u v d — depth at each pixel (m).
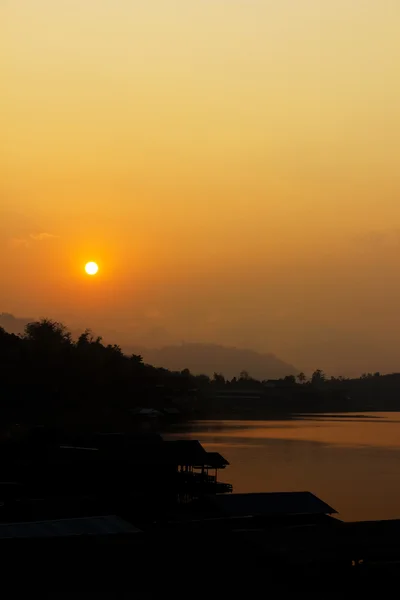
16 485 84.38
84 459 91.12
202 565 38.47
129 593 35.31
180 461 94.06
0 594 33.94
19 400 199.62
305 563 39.88
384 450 147.38
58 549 38.16
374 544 43.25
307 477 104.81
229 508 63.34
